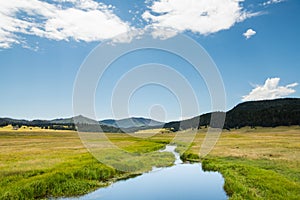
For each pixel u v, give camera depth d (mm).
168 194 20453
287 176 22391
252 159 33875
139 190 21828
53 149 54656
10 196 17156
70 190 20938
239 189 18766
